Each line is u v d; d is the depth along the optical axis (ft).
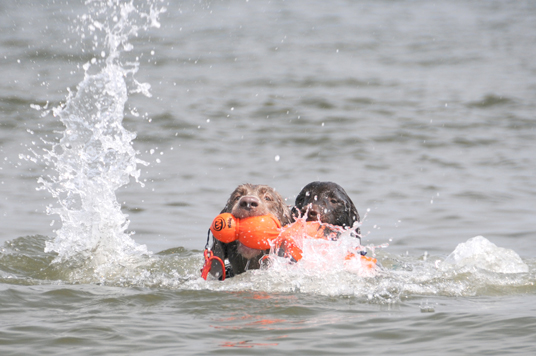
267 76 308.40
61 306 72.38
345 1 601.62
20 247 109.50
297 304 73.56
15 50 359.66
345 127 223.30
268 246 84.53
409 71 326.03
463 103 257.75
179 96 268.82
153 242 120.16
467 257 97.86
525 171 169.37
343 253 88.84
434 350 57.72
